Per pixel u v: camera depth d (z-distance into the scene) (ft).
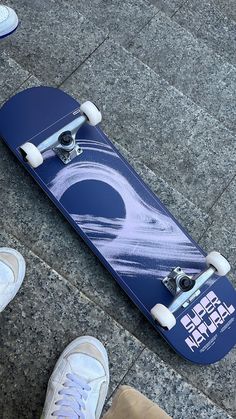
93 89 3.65
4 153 3.28
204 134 3.73
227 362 3.26
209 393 3.20
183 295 3.07
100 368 2.96
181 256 3.22
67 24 3.71
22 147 3.01
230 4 4.54
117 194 3.24
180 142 3.68
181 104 3.76
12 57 3.56
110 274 3.22
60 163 3.21
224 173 3.69
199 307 3.18
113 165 3.28
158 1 4.20
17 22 3.50
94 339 3.01
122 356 3.05
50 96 3.30
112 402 2.76
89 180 3.22
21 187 3.25
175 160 3.64
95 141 3.29
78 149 3.24
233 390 3.22
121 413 2.54
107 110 3.63
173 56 3.94
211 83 3.97
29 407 2.88
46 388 2.93
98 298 3.18
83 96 3.62
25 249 3.11
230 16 4.54
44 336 2.99
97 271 3.22
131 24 3.92
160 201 3.29
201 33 4.25
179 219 3.49
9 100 3.26
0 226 3.17
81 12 3.85
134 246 3.18
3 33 3.45
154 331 3.22
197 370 3.22
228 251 3.52
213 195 3.63
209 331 3.17
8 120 3.23
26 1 3.68
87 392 2.92
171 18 4.20
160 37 3.95
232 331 3.20
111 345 3.06
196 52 3.99
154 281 3.15
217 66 4.00
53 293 3.06
